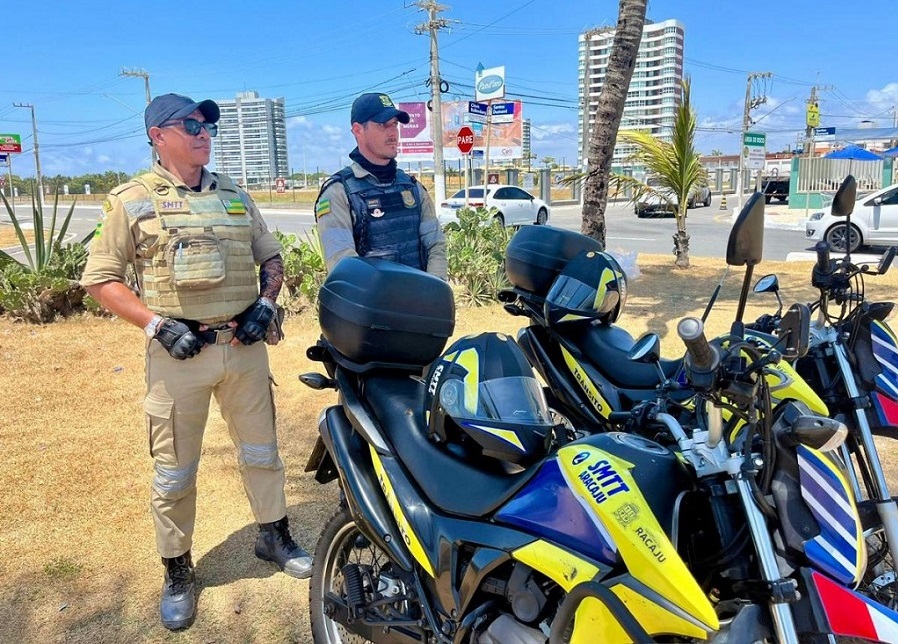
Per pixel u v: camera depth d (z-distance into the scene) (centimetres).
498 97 3006
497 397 235
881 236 1530
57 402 608
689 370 204
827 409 313
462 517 239
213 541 401
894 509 281
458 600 234
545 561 212
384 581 271
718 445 210
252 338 329
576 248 411
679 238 1245
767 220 2664
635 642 183
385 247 373
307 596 352
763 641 195
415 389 286
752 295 974
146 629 328
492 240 1044
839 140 4750
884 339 322
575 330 393
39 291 871
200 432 335
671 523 203
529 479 228
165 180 313
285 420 577
